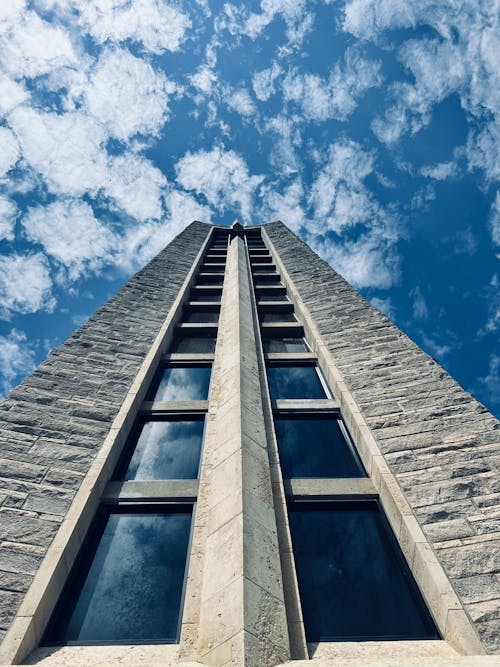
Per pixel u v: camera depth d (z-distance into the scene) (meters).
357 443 8.45
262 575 5.04
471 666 3.80
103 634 5.39
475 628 4.93
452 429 7.95
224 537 5.60
